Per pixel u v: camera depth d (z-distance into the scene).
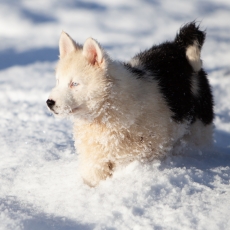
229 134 16.62
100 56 9.00
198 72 11.76
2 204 8.05
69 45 9.67
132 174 8.62
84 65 9.06
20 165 10.91
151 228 6.54
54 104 8.69
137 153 9.32
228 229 6.39
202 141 11.68
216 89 24.17
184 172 8.51
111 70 9.09
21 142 13.35
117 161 9.21
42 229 6.85
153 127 9.47
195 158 10.16
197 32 11.40
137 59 10.95
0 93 22.78
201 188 7.85
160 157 9.62
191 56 11.24
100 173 9.24
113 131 9.03
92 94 8.88
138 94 9.35
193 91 11.20
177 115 10.18
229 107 20.69
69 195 8.36
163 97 9.88
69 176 9.67
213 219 6.64
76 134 9.57
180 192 7.68
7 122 16.72
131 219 6.89
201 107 11.52
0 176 10.02
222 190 7.73
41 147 12.61
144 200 7.46
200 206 7.10
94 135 9.10
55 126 16.20
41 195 8.69
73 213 7.42
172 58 10.96
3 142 13.36
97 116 8.95
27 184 9.45
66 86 8.98
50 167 10.53
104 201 7.64
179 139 10.52
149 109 9.46
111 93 8.91
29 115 17.89
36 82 26.25
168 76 10.47
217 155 10.87
